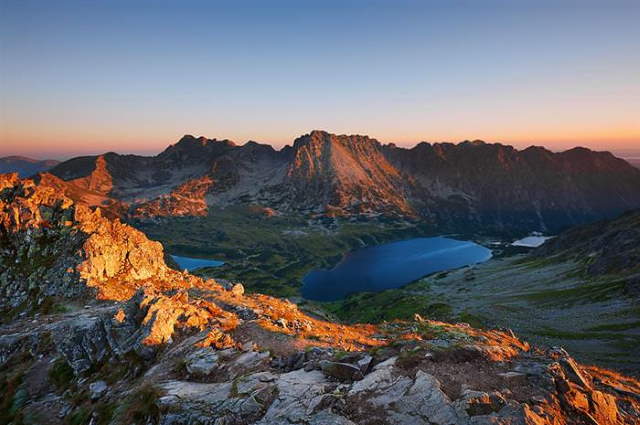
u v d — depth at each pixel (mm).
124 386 32594
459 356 26078
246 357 31766
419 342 29047
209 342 34969
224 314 44938
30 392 39062
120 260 76562
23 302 70000
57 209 94312
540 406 20562
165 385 28953
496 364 25375
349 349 33844
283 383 25922
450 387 22625
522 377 23484
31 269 78062
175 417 24469
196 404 25156
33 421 33281
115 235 82250
